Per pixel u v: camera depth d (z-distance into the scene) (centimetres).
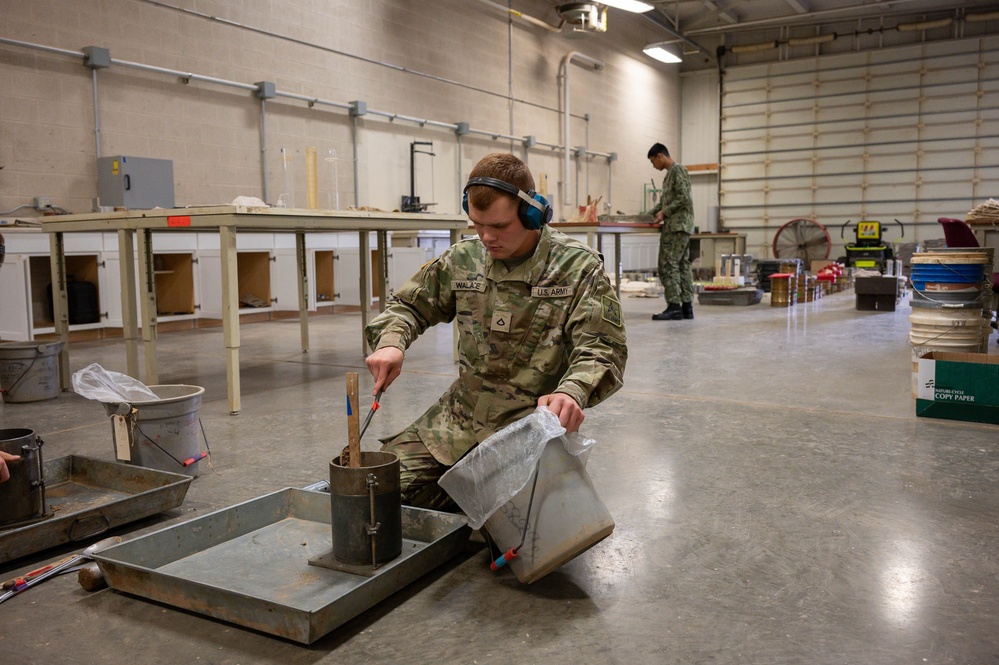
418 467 170
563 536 135
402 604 138
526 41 1111
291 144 772
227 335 300
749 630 126
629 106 1386
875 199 1421
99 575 143
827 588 142
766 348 494
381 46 865
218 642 125
